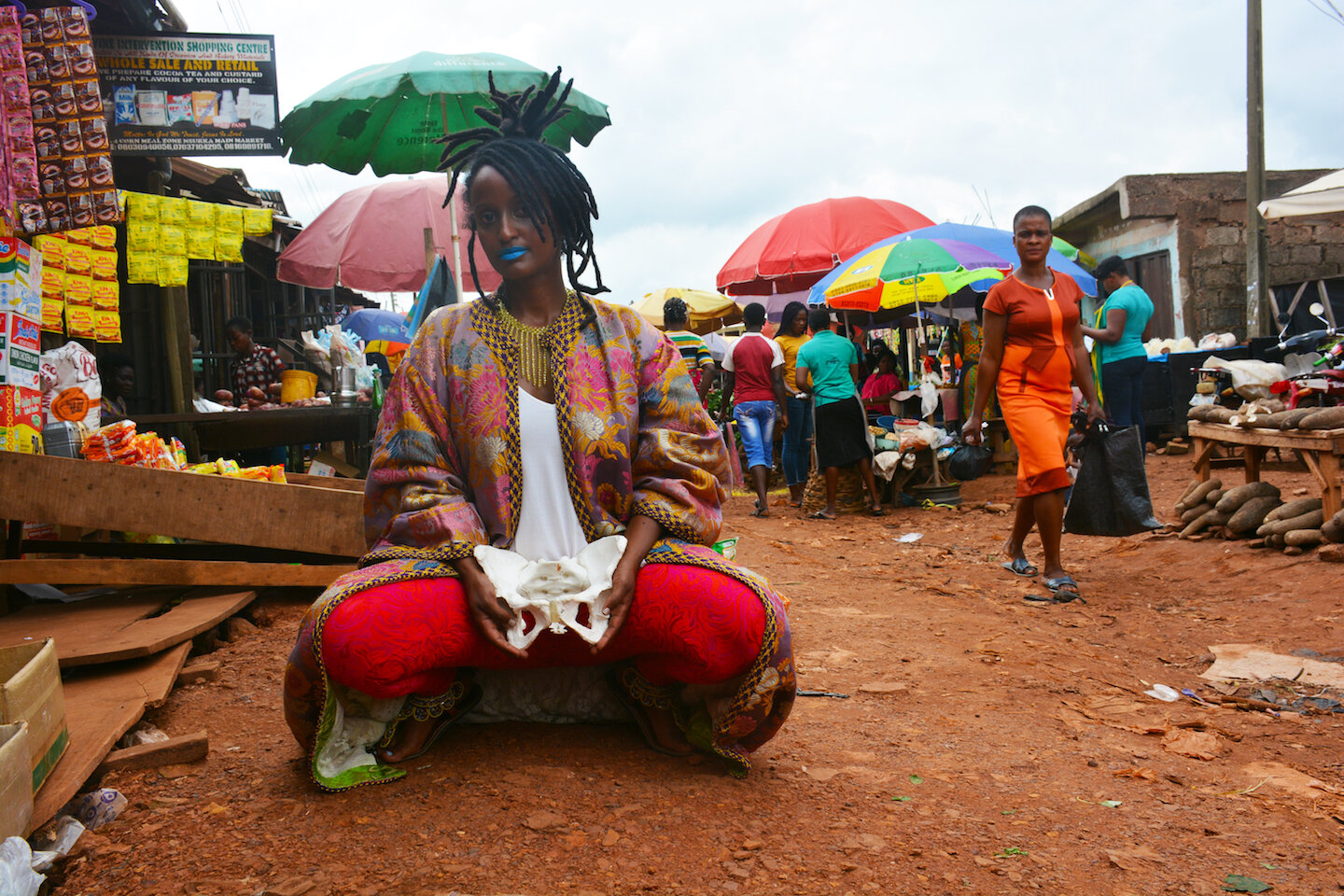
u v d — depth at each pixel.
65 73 4.39
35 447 4.68
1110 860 2.15
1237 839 2.30
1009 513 8.66
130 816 2.25
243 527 4.36
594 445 2.46
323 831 2.16
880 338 17.64
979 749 2.88
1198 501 6.57
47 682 2.32
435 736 2.62
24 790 2.01
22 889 1.79
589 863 2.02
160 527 4.23
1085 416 5.75
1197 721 3.23
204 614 3.81
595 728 2.84
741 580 2.38
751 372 9.10
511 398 2.48
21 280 4.54
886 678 3.61
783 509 9.77
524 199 2.44
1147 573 5.87
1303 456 5.79
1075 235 17.39
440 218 10.41
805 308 10.37
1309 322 13.16
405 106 6.83
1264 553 5.73
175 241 7.48
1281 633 4.40
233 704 3.13
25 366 4.59
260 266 14.90
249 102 7.07
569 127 6.73
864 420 8.95
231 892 1.90
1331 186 10.11
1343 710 3.42
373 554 2.40
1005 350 5.41
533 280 2.57
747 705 2.41
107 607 4.04
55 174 4.40
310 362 8.59
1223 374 9.59
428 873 1.97
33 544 4.62
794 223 12.80
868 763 2.70
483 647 2.37
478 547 2.33
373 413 7.14
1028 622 4.64
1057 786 2.61
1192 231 14.32
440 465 2.45
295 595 4.65
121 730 2.62
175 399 8.17
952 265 9.30
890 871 2.04
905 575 5.80
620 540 2.38
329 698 2.30
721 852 2.09
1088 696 3.50
